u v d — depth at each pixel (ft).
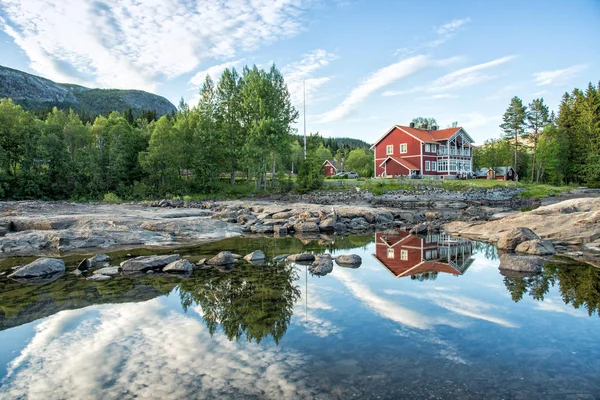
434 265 38.11
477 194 136.15
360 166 302.04
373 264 38.86
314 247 51.03
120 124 158.71
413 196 133.49
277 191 149.28
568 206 65.31
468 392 13.75
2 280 32.81
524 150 234.79
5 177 128.77
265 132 140.26
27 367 16.28
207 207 106.32
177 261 36.37
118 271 35.86
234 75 153.69
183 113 171.22
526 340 18.56
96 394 13.87
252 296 27.02
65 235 50.70
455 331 19.86
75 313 23.62
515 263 35.53
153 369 15.83
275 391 13.85
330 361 16.42
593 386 14.11
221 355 17.16
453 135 191.62
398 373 15.26
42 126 145.89
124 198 138.10
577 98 213.25
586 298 25.64
